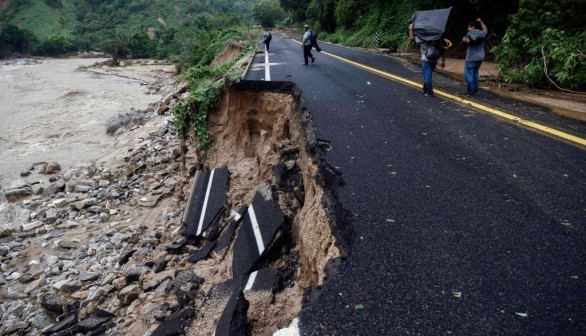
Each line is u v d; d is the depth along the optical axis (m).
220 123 9.57
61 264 8.33
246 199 7.00
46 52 90.38
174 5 144.62
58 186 12.94
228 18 63.00
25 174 14.81
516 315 2.49
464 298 2.64
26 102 29.73
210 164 9.18
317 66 13.74
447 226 3.51
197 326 3.93
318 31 44.81
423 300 2.64
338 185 4.34
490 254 3.10
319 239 3.65
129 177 12.65
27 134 20.66
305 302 2.68
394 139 5.79
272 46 26.14
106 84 39.28
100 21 130.00
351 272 2.95
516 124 6.39
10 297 7.54
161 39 79.50
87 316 6.28
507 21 15.00
